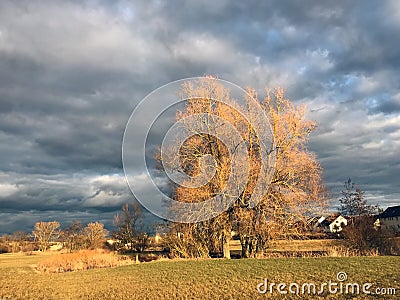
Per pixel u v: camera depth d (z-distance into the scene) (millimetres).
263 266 27109
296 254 34875
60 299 20688
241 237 35812
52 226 90062
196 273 26078
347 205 55469
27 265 45438
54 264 40094
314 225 34375
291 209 33094
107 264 39062
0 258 63188
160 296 19625
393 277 20453
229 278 23156
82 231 64000
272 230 33219
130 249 52469
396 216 80312
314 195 33406
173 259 37375
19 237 90312
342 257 30438
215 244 37031
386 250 36062
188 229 36438
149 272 28609
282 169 33219
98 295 21062
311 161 33312
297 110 33531
